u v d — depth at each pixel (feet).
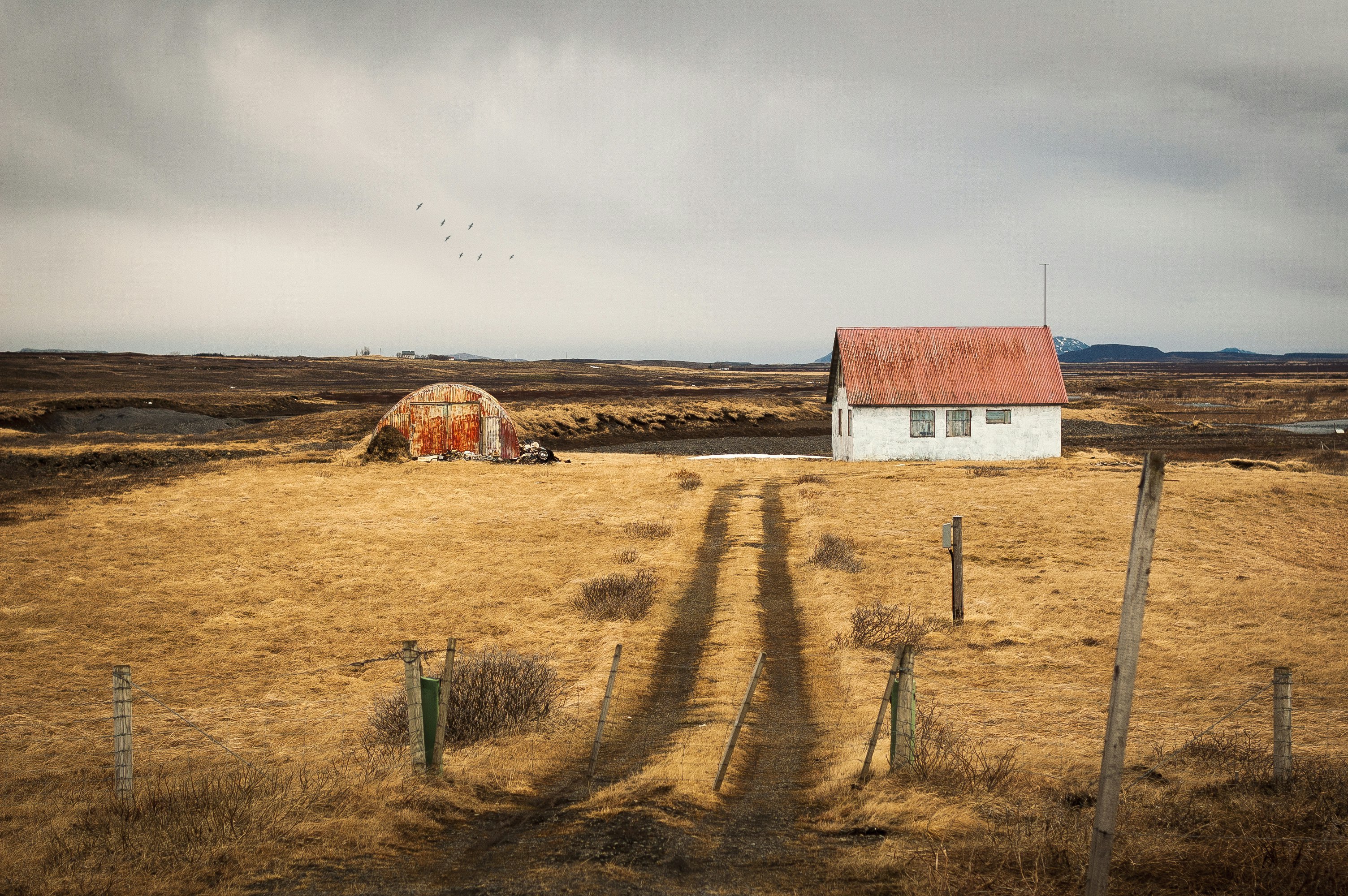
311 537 110.22
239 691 63.72
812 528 110.83
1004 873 27.09
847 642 69.56
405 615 81.82
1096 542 104.37
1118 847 28.40
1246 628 73.31
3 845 31.83
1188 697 56.59
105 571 94.07
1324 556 105.91
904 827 32.19
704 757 43.34
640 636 72.90
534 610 82.74
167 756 49.52
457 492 139.74
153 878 27.37
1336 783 35.22
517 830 32.35
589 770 42.11
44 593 86.58
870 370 178.81
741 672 63.31
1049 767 41.09
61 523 114.62
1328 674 60.39
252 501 130.82
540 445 223.10
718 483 151.84
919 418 176.55
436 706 40.09
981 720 51.06
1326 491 132.67
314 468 159.53
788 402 319.06
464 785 37.50
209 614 82.23
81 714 58.95
